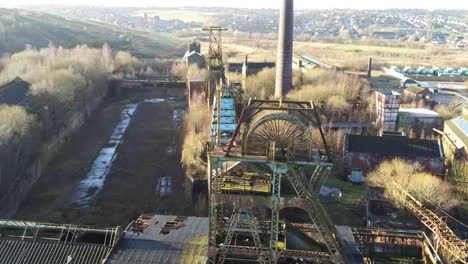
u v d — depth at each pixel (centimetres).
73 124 8050
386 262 3522
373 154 5772
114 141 7794
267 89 9569
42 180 6019
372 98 8331
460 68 16075
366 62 16500
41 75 8444
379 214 4753
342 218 4844
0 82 8356
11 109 6144
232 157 2614
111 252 3116
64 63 10081
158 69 13312
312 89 8594
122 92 11325
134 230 3422
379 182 5222
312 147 2677
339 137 6384
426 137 7369
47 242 3338
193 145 6016
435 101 9725
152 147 7444
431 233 4316
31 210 5153
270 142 2566
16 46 14125
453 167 5850
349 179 5784
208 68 8200
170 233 3384
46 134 6744
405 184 4831
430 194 4781
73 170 6397
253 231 2836
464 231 4566
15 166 5406
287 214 4659
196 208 5053
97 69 10688
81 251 3253
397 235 3625
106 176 6212
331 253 2767
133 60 13688
